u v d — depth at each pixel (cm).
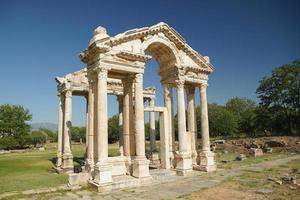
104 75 2291
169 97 3147
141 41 2623
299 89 8062
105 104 2259
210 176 2642
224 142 6869
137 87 2512
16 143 10481
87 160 2417
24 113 11100
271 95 8519
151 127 3969
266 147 5559
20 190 2180
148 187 2214
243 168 3142
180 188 2122
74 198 1881
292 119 8119
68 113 3331
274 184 2105
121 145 3722
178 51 2959
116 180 2261
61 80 3541
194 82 3108
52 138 19262
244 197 1739
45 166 3978
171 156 3103
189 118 3250
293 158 4062
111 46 2373
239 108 13138
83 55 2466
